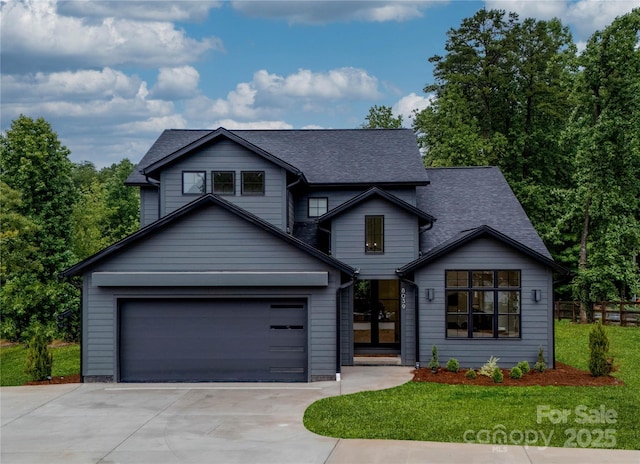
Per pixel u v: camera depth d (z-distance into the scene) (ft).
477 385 49.73
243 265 53.98
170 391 49.39
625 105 88.02
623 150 88.28
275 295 53.52
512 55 119.14
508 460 30.94
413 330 59.06
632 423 37.73
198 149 61.41
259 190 61.26
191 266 54.03
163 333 54.13
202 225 54.19
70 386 51.80
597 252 93.66
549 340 56.59
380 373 55.47
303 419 39.58
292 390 49.21
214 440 35.06
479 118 124.67
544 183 117.50
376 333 63.87
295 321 53.93
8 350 88.02
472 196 70.44
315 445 33.76
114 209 141.18
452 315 57.72
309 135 76.79
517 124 118.52
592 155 90.27
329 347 53.11
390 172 66.85
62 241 92.79
